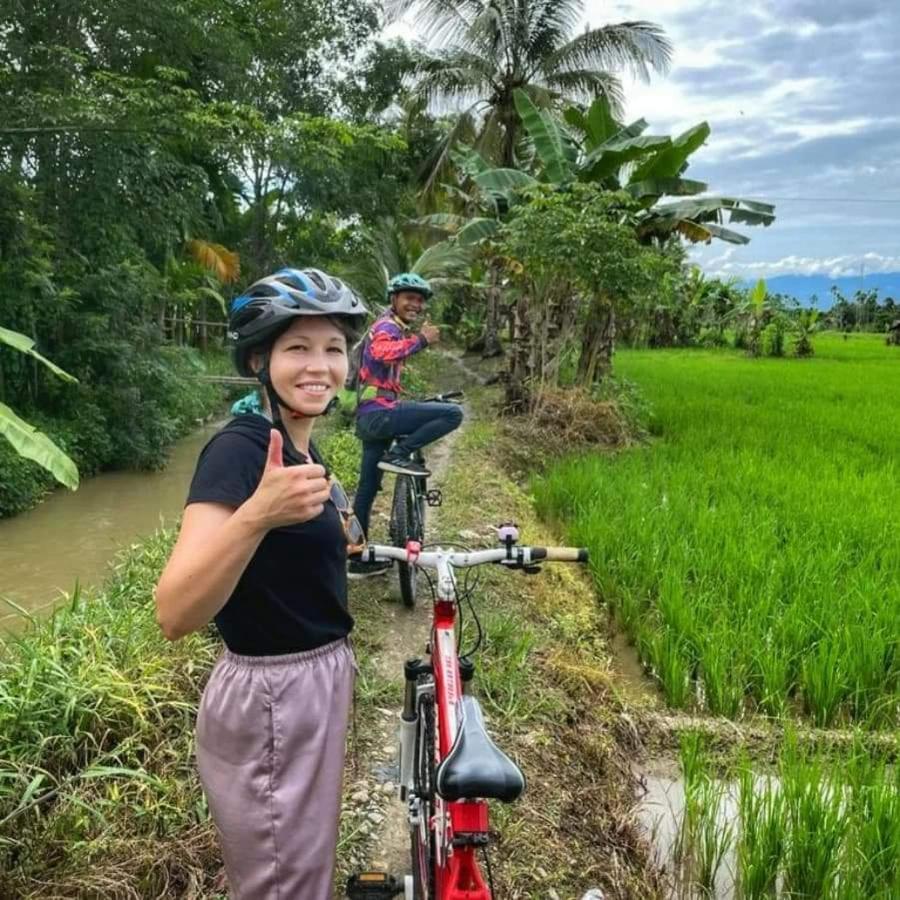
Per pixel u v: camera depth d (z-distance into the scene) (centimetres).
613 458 1030
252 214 2278
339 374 182
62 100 1088
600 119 1302
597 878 304
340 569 189
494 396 1552
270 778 178
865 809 321
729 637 480
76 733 323
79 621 414
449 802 177
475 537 647
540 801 334
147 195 1265
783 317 3378
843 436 1177
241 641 178
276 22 1869
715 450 1038
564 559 257
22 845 276
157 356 1300
